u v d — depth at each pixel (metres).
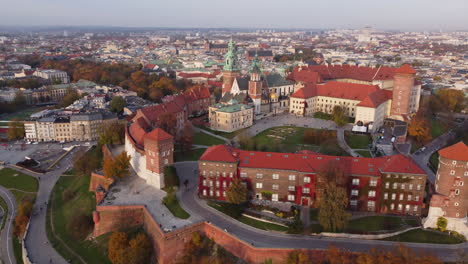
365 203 151.25
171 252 137.38
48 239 168.12
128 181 185.25
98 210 158.38
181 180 180.00
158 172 174.00
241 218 146.75
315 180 151.12
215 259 133.88
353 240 133.75
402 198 148.00
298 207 153.00
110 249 143.50
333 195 135.25
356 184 150.00
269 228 139.88
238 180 152.12
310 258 123.69
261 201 156.62
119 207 156.25
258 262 128.75
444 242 134.00
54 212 189.62
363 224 141.50
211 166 158.88
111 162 182.00
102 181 187.25
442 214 141.50
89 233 164.50
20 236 173.12
